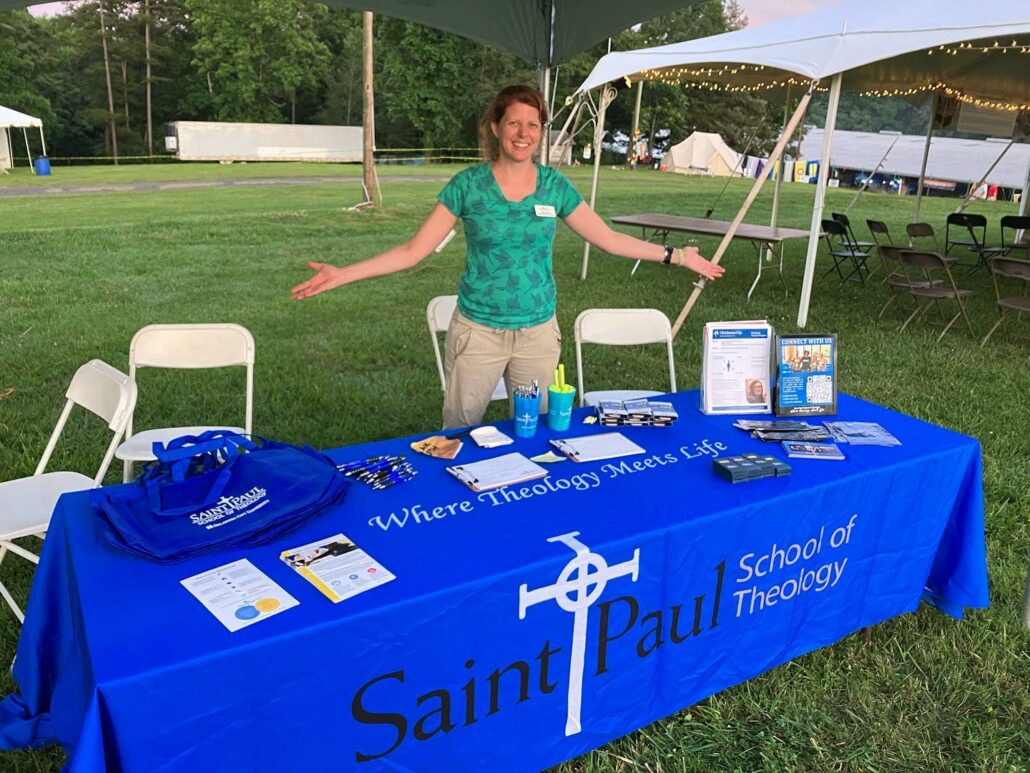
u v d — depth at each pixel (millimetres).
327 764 1469
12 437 3857
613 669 1837
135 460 2807
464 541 1688
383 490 1914
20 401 4383
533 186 2492
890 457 2238
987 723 2158
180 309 6750
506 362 2713
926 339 6246
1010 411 4598
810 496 2035
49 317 6328
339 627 1383
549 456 2162
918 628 2568
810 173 31672
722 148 34031
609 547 1701
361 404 4523
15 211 14297
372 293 7641
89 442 3846
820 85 7664
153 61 44375
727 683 2121
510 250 2545
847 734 2105
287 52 45219
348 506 1823
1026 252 11031
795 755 2021
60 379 4773
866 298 7922
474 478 1975
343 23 48250
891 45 5383
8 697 1894
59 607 1764
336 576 1521
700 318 6832
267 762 1396
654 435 2365
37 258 9180
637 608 1811
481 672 1609
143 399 4438
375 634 1430
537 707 1738
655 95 43125
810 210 17172
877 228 8594
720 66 7387
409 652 1488
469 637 1562
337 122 46531
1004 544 3117
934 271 9836
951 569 2500
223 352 3078
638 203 17359
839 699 2242
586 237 2643
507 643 1623
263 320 6430
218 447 1817
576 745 1856
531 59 4984
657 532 1770
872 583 2338
